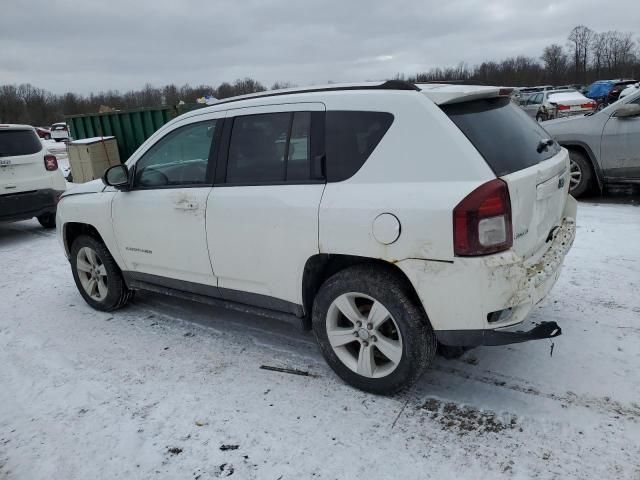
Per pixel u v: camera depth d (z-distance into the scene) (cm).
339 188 307
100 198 455
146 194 415
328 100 320
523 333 274
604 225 633
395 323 297
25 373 383
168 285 425
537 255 304
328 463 268
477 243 263
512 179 273
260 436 292
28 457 290
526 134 328
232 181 362
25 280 617
